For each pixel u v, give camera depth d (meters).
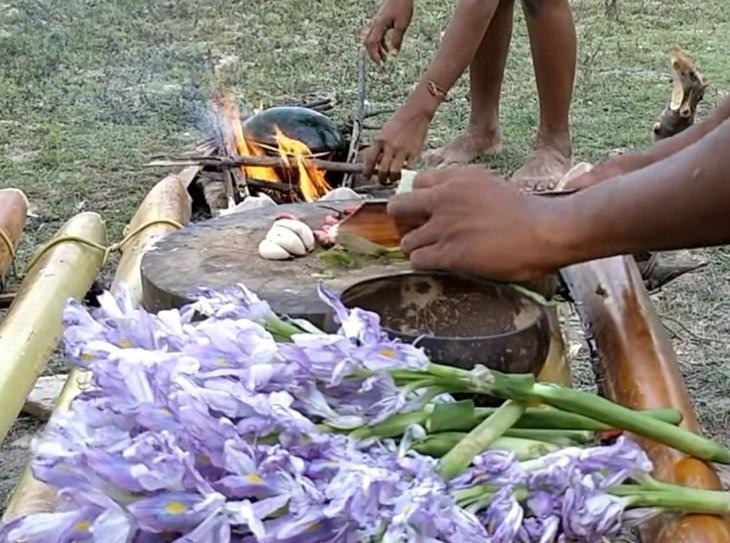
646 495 0.80
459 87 4.80
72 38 5.85
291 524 0.66
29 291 1.77
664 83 4.94
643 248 0.89
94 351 0.78
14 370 1.53
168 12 6.64
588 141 3.96
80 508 0.69
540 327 1.00
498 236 0.95
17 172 3.63
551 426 0.86
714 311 2.68
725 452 0.91
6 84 4.86
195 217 3.05
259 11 6.73
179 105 4.52
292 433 0.72
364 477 0.67
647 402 1.05
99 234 2.08
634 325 1.21
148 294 1.22
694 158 0.85
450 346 0.95
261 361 0.77
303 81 4.98
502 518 0.72
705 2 7.14
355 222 1.29
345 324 0.84
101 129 4.17
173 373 0.74
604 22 6.41
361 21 6.45
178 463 0.67
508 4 3.44
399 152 2.50
